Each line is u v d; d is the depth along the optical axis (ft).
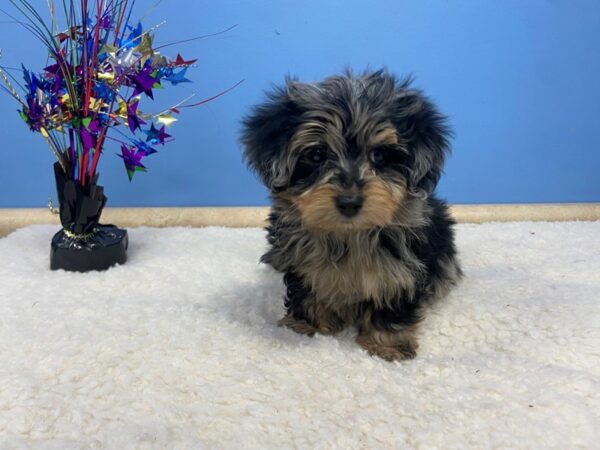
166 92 1.95
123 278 1.50
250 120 1.20
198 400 0.98
